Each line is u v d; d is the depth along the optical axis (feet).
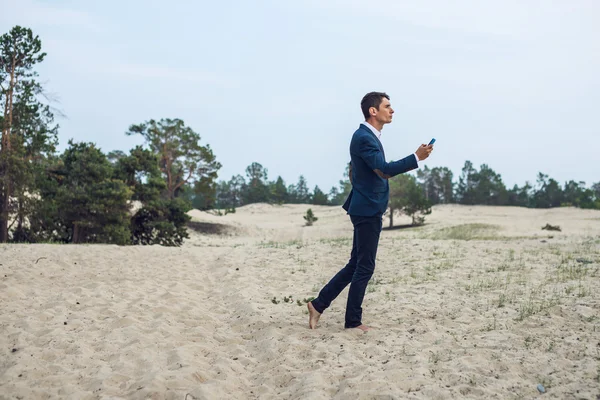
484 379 12.71
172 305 21.62
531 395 11.74
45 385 12.74
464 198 307.78
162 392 12.10
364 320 19.40
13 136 101.76
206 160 188.85
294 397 12.23
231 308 22.35
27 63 107.14
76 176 103.91
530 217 181.06
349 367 13.96
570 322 17.72
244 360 15.17
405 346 15.71
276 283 27.86
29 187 101.91
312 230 167.73
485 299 22.09
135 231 120.88
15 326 17.76
